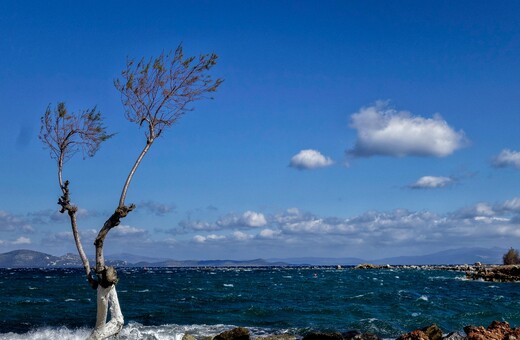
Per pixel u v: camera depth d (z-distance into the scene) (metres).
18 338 26.34
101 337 13.19
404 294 51.44
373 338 25.30
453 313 35.56
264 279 96.00
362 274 123.00
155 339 25.72
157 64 13.59
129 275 127.94
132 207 13.16
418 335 20.97
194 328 29.58
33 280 92.31
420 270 153.50
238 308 39.62
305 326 30.52
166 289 62.41
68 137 13.84
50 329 30.02
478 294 54.72
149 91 13.65
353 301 44.97
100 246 13.09
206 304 43.28
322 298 48.53
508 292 58.06
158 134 13.77
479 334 21.14
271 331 28.77
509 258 131.38
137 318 34.53
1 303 43.22
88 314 36.72
